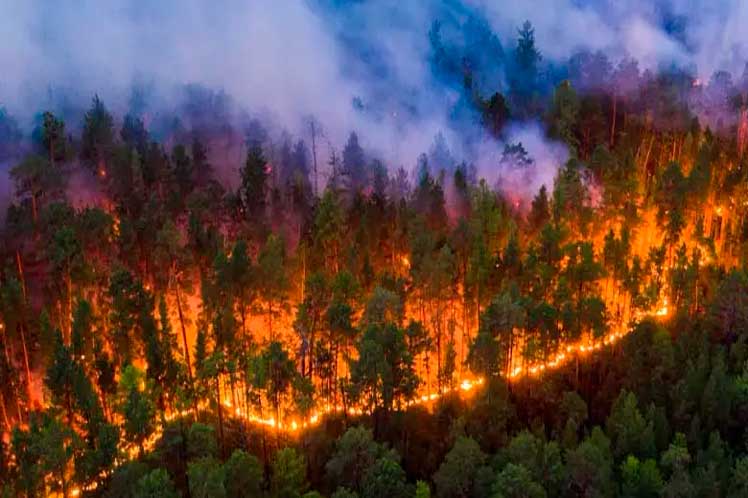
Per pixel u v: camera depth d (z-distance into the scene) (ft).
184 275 286.25
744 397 245.45
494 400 245.04
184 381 250.57
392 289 278.26
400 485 211.61
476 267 282.15
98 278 281.74
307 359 268.41
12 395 252.21
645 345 265.54
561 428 251.19
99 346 247.29
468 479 213.66
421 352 264.93
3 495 214.69
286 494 219.00
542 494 201.16
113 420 247.91
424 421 256.11
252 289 271.69
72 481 217.15
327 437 241.96
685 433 240.73
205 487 197.77
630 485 211.82
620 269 288.71
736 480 212.84
